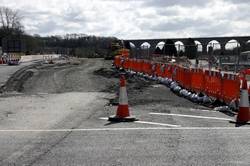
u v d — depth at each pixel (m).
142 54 47.81
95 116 12.32
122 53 66.81
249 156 7.37
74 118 11.92
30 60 81.75
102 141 8.70
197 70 18.92
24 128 10.33
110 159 7.19
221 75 15.39
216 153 7.61
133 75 36.28
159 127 10.38
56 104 15.40
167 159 7.17
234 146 8.19
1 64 59.72
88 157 7.34
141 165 6.79
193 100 16.62
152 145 8.28
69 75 35.59
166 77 26.50
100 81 28.77
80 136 9.25
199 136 9.20
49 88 23.47
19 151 7.82
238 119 11.05
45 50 153.38
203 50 31.89
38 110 13.74
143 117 12.06
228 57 28.64
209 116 12.37
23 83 26.80
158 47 46.84
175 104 15.44
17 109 14.05
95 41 149.38
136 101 16.30
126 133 9.58
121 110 11.44
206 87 16.80
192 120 11.54
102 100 16.73
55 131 9.88
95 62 76.00
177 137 9.10
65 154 7.57
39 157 7.36
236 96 13.74
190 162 6.96
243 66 27.56
